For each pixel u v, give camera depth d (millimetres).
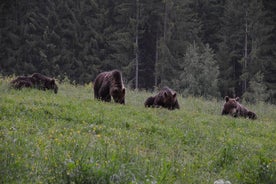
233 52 147875
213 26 165250
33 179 20516
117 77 48688
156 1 147250
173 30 147125
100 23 152250
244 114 57656
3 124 30406
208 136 36969
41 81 54625
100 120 35969
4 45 142125
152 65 150875
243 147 34344
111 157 23641
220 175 26812
